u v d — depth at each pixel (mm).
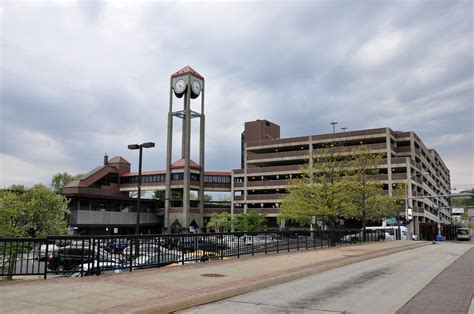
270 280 12656
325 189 37750
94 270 13070
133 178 84000
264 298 10391
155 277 12547
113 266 13531
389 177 71438
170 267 15219
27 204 33656
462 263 21297
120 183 85250
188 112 80688
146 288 10500
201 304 9570
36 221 34469
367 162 44812
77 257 13672
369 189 43688
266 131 96688
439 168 120438
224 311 8805
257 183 84812
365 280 14000
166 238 15992
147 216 78812
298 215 48594
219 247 19250
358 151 46188
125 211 74188
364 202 45375
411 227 70938
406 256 25828
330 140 78938
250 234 21750
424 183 82188
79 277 12352
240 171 87750
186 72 82188
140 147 33000
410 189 64438
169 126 82375
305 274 14922
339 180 40062
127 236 14234
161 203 82875
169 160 80938
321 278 14375
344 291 11594
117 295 9492
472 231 166625
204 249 18219
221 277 12859
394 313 8789
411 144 77938
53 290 9992
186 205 77812
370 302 10000
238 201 86188
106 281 11555
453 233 122188
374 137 75188
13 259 14953
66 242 13883
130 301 8859
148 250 15094
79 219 64562
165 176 81438
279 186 82125
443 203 126125
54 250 13836
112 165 86062
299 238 27281
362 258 21688
